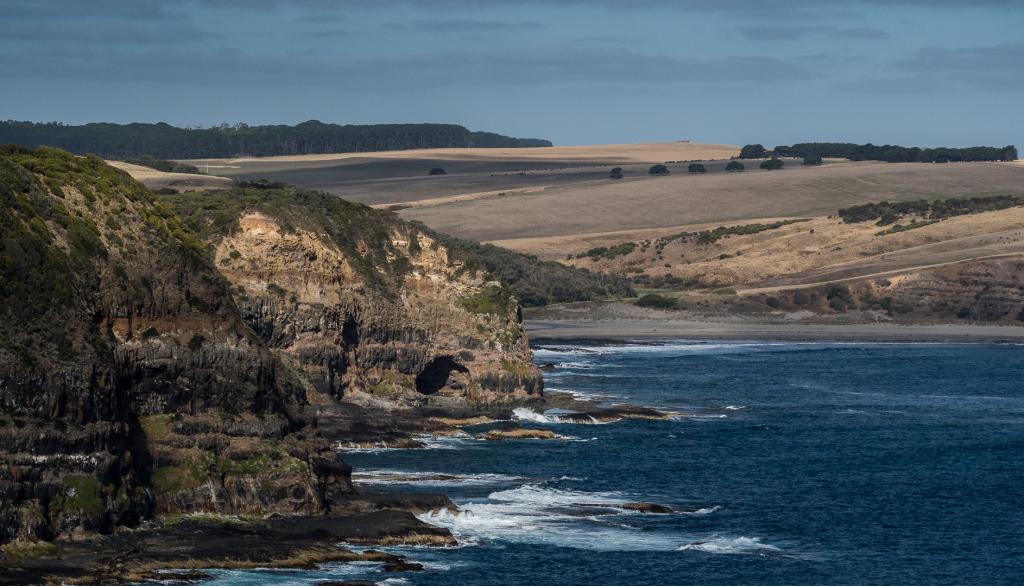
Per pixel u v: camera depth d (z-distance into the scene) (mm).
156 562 101688
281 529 114062
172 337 117562
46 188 119312
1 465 99125
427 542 118438
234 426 118438
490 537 123875
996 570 123625
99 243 116875
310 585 101250
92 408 105625
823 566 122812
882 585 117750
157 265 119688
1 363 101188
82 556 100688
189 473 114188
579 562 118125
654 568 118375
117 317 114938
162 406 115875
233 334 121500
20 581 93500
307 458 122812
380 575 107250
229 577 101562
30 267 107750
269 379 123250
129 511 108062
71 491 103375
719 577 117250
